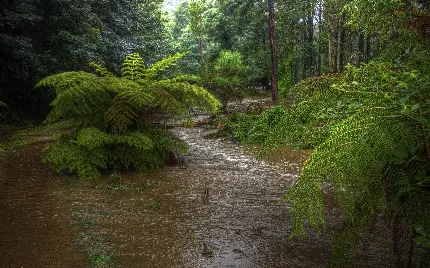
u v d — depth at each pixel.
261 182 5.24
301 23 23.77
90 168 5.55
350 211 1.14
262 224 3.64
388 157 1.11
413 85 1.12
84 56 11.59
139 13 16.92
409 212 1.18
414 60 1.33
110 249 3.14
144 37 17.22
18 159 6.65
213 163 6.51
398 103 1.09
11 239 3.32
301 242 3.13
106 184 5.16
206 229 3.56
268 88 29.19
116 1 15.30
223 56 28.12
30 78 11.48
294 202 1.18
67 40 11.66
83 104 5.96
